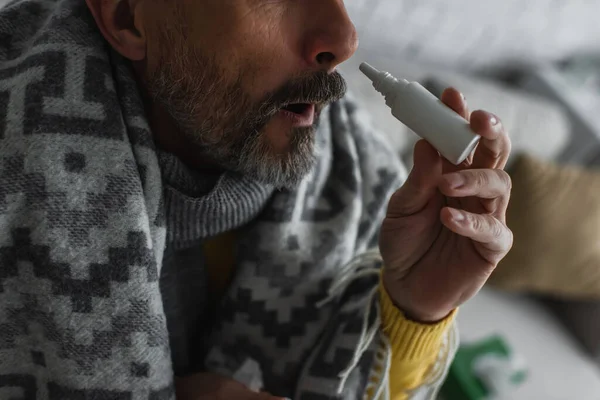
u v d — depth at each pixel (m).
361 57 1.12
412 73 1.14
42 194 0.43
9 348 0.48
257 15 0.42
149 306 0.46
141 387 0.47
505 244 0.43
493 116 0.36
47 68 0.44
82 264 0.44
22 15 0.51
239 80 0.45
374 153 0.71
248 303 0.62
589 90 1.43
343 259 0.64
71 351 0.46
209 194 0.50
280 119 0.46
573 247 1.17
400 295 0.53
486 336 1.12
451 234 0.48
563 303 1.27
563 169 1.20
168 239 0.54
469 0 1.23
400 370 0.57
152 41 0.46
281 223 0.59
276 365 0.64
